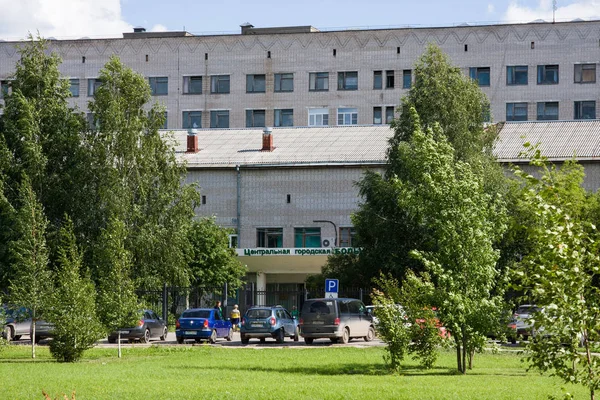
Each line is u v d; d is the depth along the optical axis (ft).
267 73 331.77
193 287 215.72
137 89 209.26
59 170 199.41
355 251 204.54
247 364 107.04
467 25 318.45
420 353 99.09
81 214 193.67
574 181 47.67
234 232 246.88
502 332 97.71
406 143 185.78
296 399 68.28
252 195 247.09
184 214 205.46
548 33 312.29
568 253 45.32
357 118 325.21
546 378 91.20
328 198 243.40
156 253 197.67
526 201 47.62
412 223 182.70
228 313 221.46
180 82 336.29
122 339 159.33
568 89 310.45
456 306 96.53
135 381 83.05
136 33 354.33
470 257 97.60
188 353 126.72
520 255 165.58
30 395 70.69
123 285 122.01
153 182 203.82
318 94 328.29
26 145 193.67
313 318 149.18
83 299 113.29
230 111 333.42
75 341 112.06
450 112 198.18
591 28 309.83
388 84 323.78
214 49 335.26
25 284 122.11
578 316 45.42
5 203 185.26
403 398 69.62
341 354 124.06
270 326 152.56
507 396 71.77
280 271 236.02
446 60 208.64
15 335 155.63
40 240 126.31
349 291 193.88
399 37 322.75
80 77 341.62
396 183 100.99
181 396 69.87
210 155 255.09
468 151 196.03
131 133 201.46
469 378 90.63
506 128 252.42
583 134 241.14
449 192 98.63
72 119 201.77
